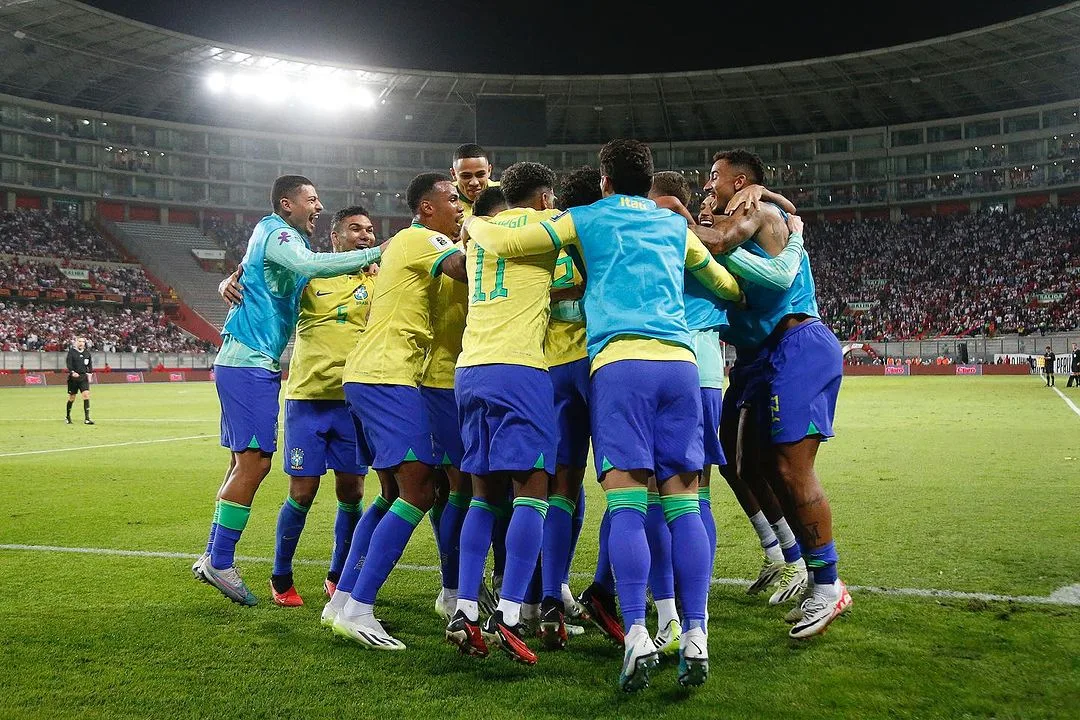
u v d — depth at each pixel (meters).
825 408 3.73
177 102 52.16
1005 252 47.88
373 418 3.84
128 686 3.08
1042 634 3.51
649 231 3.39
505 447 3.40
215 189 55.72
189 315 47.25
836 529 5.69
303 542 5.78
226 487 4.25
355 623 3.56
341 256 4.13
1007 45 44.12
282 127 56.53
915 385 28.14
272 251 4.30
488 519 3.58
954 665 3.19
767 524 4.34
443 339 4.15
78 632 3.72
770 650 3.45
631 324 3.28
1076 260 44.47
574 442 3.79
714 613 4.02
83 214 51.78
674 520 3.26
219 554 4.18
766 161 57.19
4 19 39.56
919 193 54.56
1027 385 27.23
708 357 3.80
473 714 2.82
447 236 4.20
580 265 3.58
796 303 3.91
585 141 57.62
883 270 50.31
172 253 50.91
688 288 3.84
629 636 2.99
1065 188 50.56
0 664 3.31
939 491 7.17
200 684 3.10
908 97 51.72
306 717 2.80
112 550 5.38
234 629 3.80
